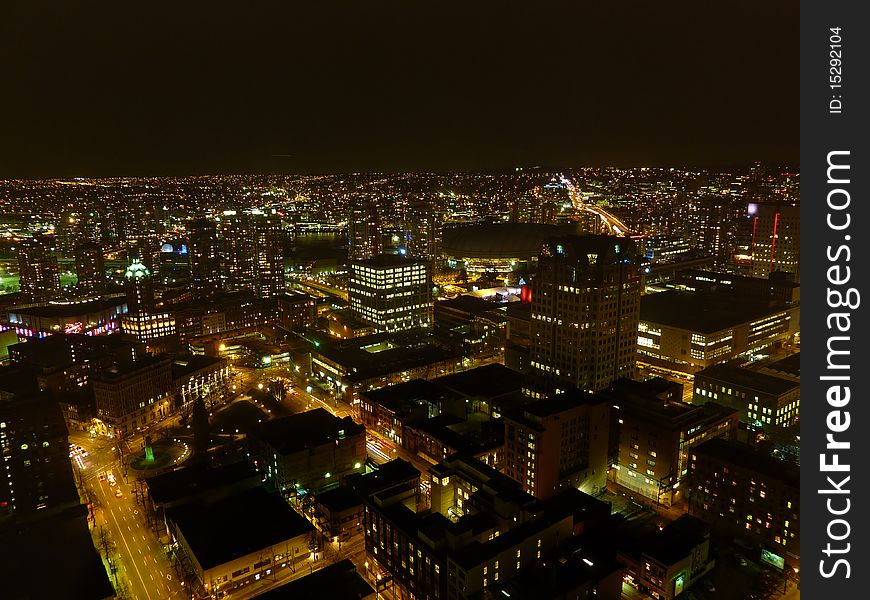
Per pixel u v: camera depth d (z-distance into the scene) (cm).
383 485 17938
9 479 19788
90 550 16638
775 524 16575
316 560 17838
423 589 15400
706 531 16300
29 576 15575
